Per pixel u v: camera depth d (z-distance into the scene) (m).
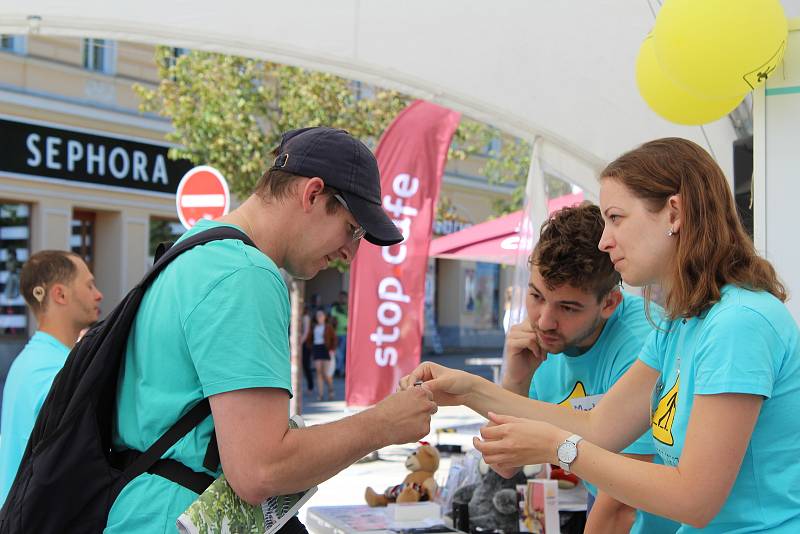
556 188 4.71
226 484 1.69
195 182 7.26
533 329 2.50
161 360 1.72
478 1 4.24
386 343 7.64
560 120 4.23
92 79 16.48
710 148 4.02
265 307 1.71
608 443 2.07
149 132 17.42
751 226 3.53
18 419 2.82
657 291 2.00
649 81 3.32
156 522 1.68
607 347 2.48
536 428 1.81
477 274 28.47
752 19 2.78
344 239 1.93
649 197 1.74
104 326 1.78
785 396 1.62
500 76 4.25
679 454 1.74
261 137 12.23
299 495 1.86
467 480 3.49
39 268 3.09
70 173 16.25
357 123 12.79
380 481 7.37
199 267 1.73
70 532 1.69
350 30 4.23
